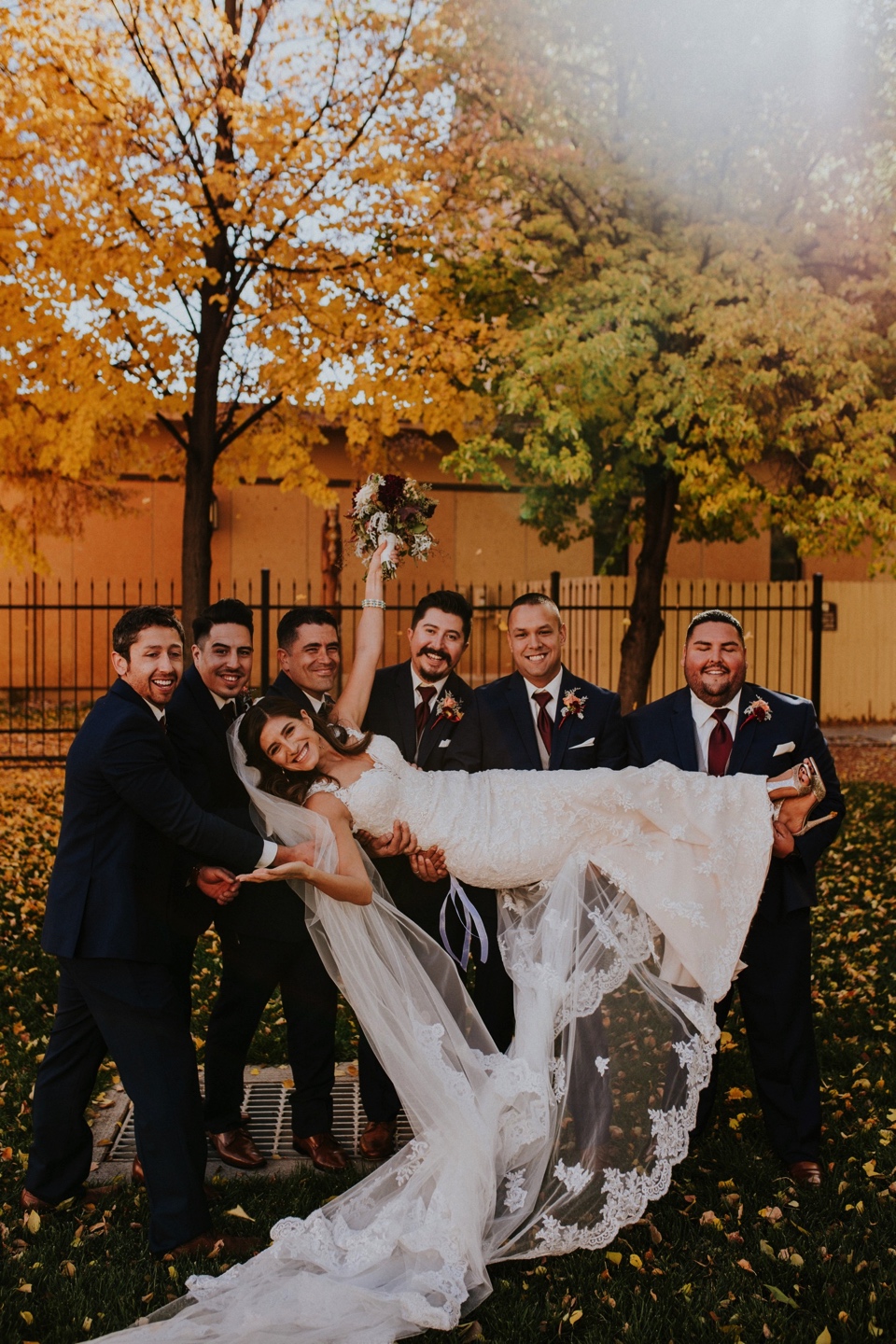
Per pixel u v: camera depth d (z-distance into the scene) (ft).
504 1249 10.33
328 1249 10.19
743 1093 14.30
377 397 28.07
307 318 27.84
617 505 41.45
